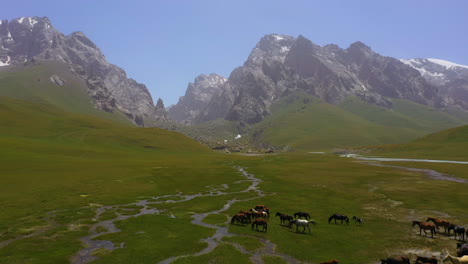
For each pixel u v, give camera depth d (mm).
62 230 32281
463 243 27984
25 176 66500
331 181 75875
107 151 143250
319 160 154625
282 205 47188
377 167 116438
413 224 34312
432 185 70688
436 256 26422
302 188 64312
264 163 132375
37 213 39219
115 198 50312
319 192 59719
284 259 25266
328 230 33938
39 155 105438
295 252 26828
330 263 22891
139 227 33656
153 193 56031
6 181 59625
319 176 85562
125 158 129750
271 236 31297
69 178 67688
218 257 25062
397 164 129375
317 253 26719
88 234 31312
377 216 41188
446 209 45625
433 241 30500
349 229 34531
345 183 73250
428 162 137250
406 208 46469
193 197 53250
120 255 25359
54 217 37500
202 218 38531
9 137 134875
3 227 32969
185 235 30922
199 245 28047
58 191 53719
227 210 43125
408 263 23594
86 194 52469
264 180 75812
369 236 31938
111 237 30078
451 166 114062
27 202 44938
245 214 36625
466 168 105875
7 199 46125
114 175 76062
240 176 83250
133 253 25844
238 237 30391
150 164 108938
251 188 63594
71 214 39031
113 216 38781
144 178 73500
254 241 29391
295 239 30406
